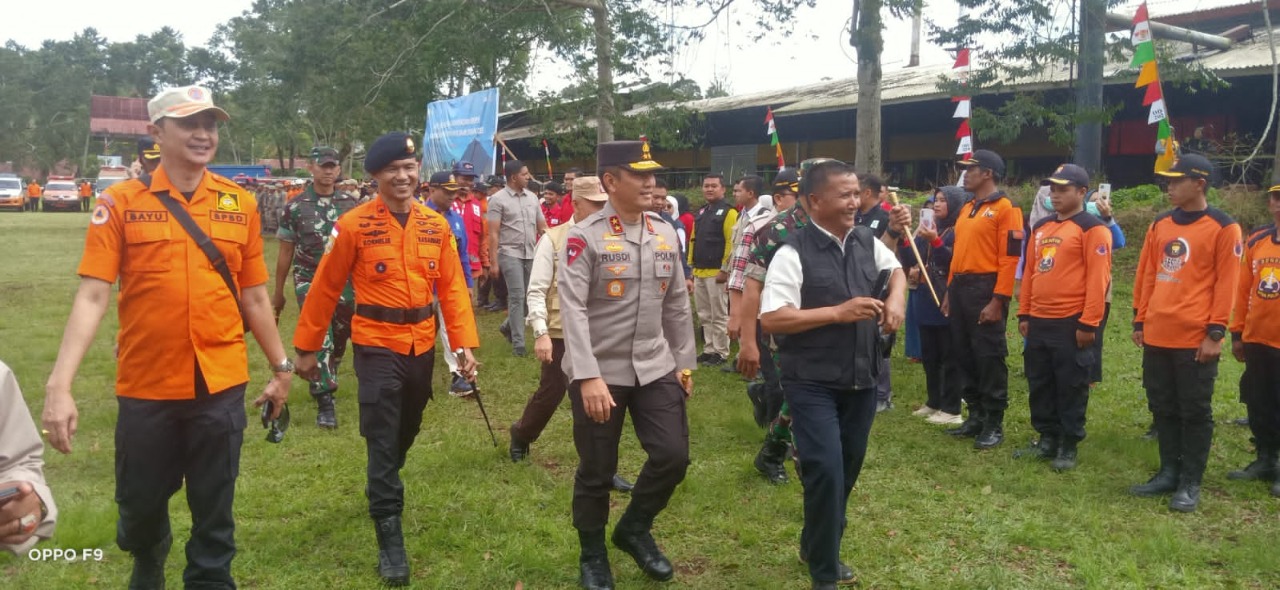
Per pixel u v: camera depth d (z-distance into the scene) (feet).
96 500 15.78
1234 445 20.18
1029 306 18.80
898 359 29.19
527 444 18.47
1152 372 16.98
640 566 13.19
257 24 131.95
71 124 254.06
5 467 6.60
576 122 51.57
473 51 52.44
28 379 25.55
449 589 12.93
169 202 10.37
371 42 62.18
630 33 48.73
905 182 75.46
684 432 12.67
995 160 19.85
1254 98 57.26
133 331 10.32
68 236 80.79
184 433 10.64
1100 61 46.52
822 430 11.96
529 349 30.37
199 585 10.73
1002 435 20.21
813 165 12.43
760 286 13.44
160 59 285.02
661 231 13.01
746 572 13.44
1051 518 15.70
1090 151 50.44
